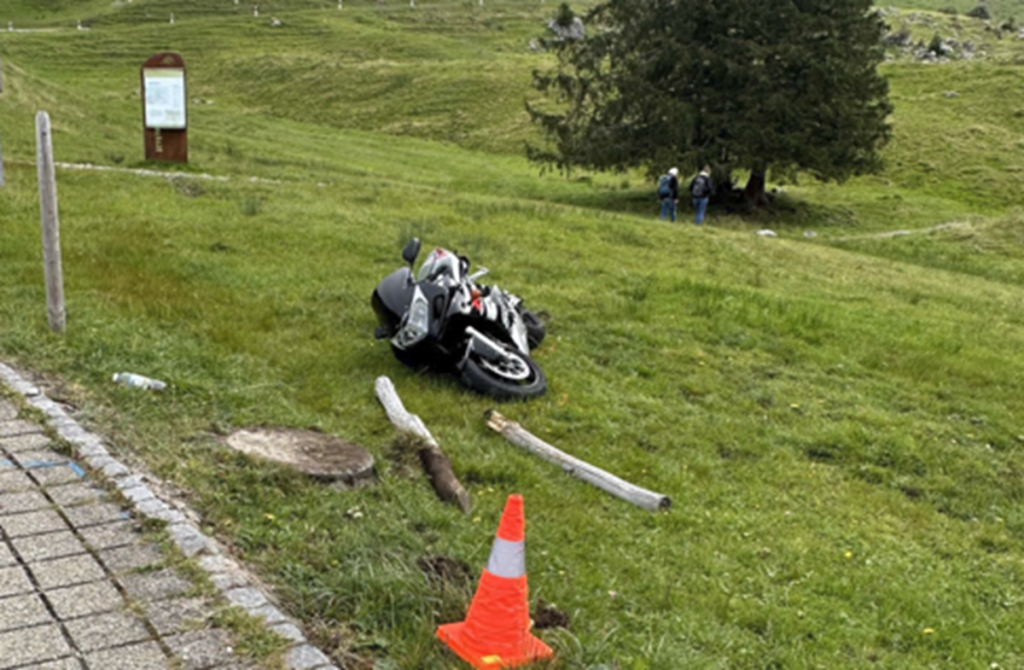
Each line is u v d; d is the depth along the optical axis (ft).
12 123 78.07
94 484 15.37
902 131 141.90
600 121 106.93
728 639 14.92
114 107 123.13
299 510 15.97
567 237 52.39
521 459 20.58
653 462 22.08
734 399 27.86
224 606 12.51
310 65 193.47
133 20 266.36
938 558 19.63
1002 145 136.15
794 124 97.91
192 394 20.30
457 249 44.27
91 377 20.12
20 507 14.42
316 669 11.60
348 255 39.17
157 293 28.30
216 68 197.77
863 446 25.46
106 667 11.13
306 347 25.88
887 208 109.81
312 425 19.93
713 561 17.56
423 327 24.49
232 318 27.37
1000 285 64.18
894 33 278.67
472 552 15.65
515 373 25.40
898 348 36.09
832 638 15.66
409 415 20.94
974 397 31.55
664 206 80.28
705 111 99.09
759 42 99.55
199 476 16.34
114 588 12.66
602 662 13.26
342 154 119.14
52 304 22.31
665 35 99.55
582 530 17.84
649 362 30.25
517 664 12.54
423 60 213.46
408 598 13.51
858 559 18.89
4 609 12.00
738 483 21.93
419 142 144.97
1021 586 19.01
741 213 101.60
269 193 55.52
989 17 361.92
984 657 16.05
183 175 58.13
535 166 130.11
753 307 38.93
